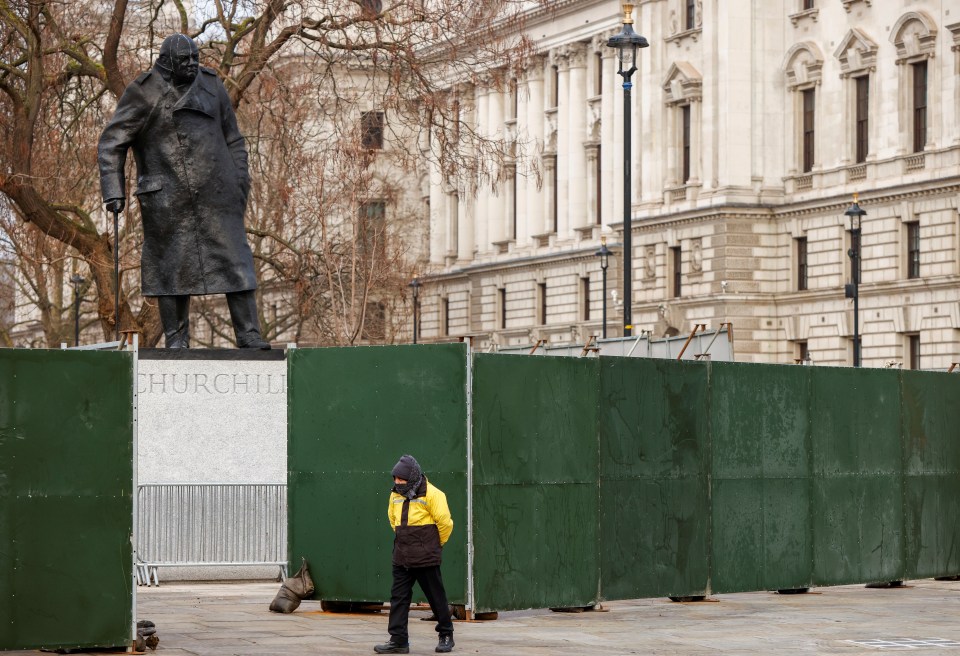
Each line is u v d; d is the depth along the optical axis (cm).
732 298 8800
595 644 1881
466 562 2053
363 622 2045
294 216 5984
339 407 2114
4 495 1722
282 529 2555
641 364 2259
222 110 2575
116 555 1758
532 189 11250
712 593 2358
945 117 7744
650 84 9531
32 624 1727
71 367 1750
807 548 2509
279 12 4672
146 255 2542
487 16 6500
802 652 1850
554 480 2139
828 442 2548
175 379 2530
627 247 4091
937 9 7781
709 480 2356
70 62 4828
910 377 2711
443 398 2055
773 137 8881
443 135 4769
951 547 2791
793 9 8750
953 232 7681
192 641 1852
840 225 8394
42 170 5166
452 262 12350
